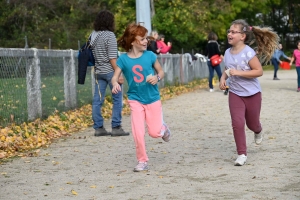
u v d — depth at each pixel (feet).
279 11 272.10
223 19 170.81
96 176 29.17
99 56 43.24
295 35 277.85
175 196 24.43
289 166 30.27
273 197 23.75
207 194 24.61
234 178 27.71
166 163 32.22
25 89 47.06
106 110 59.41
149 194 24.95
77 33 166.20
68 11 177.27
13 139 39.14
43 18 165.78
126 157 34.53
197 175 28.71
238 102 31.96
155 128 30.71
